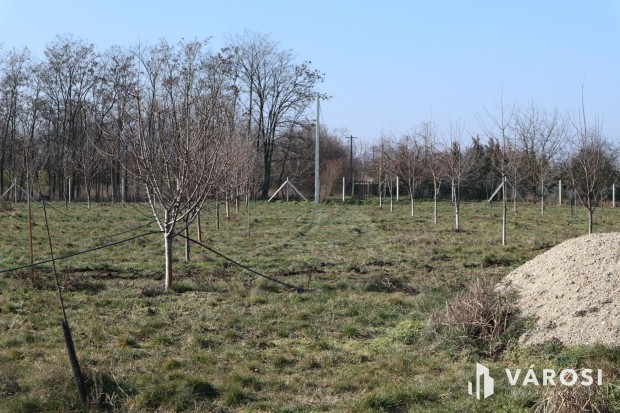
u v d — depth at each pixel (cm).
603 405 592
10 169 3553
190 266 1520
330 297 1167
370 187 5788
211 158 1319
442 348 835
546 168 3431
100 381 678
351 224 2778
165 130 1362
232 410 659
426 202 4456
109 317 1015
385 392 678
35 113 4244
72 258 1628
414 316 1008
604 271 877
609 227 2584
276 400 684
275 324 986
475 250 1852
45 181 4994
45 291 1198
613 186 4019
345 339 913
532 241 2044
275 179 6350
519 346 799
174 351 847
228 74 2784
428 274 1452
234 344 883
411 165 3431
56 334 912
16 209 3234
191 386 695
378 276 1378
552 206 4006
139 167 1261
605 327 776
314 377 751
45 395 657
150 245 1928
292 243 2041
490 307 852
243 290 1209
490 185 4719
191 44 3303
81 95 4856
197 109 1391
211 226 2564
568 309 827
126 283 1302
